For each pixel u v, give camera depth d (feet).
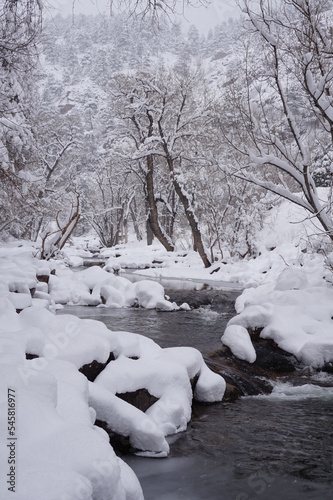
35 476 10.06
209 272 93.76
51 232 71.92
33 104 86.17
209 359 31.07
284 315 36.09
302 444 20.52
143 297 57.00
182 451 19.51
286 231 93.40
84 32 522.06
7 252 65.92
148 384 22.18
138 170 141.49
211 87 115.65
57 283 58.95
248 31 40.52
